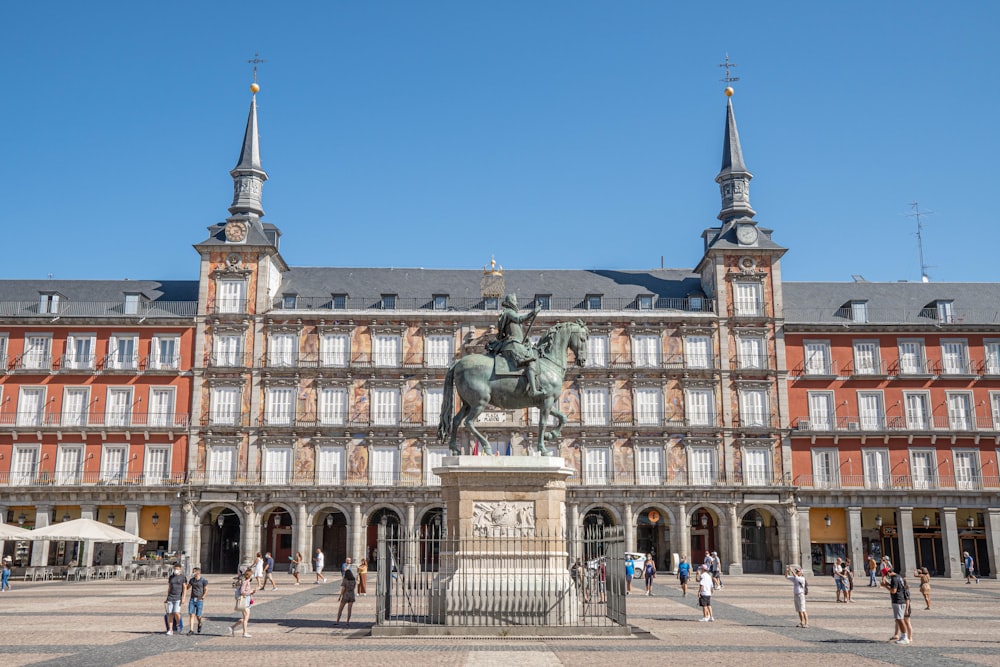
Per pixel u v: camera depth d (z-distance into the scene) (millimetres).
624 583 22734
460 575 22344
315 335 68375
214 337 68125
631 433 67250
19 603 35094
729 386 68500
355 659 18469
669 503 65938
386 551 25562
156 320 68375
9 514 66875
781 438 67750
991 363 69250
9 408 67125
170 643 22000
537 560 22594
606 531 26391
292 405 67438
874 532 68375
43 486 64875
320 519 68688
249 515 65000
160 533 66875
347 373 67875
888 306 72875
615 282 75062
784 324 69500
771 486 66375
